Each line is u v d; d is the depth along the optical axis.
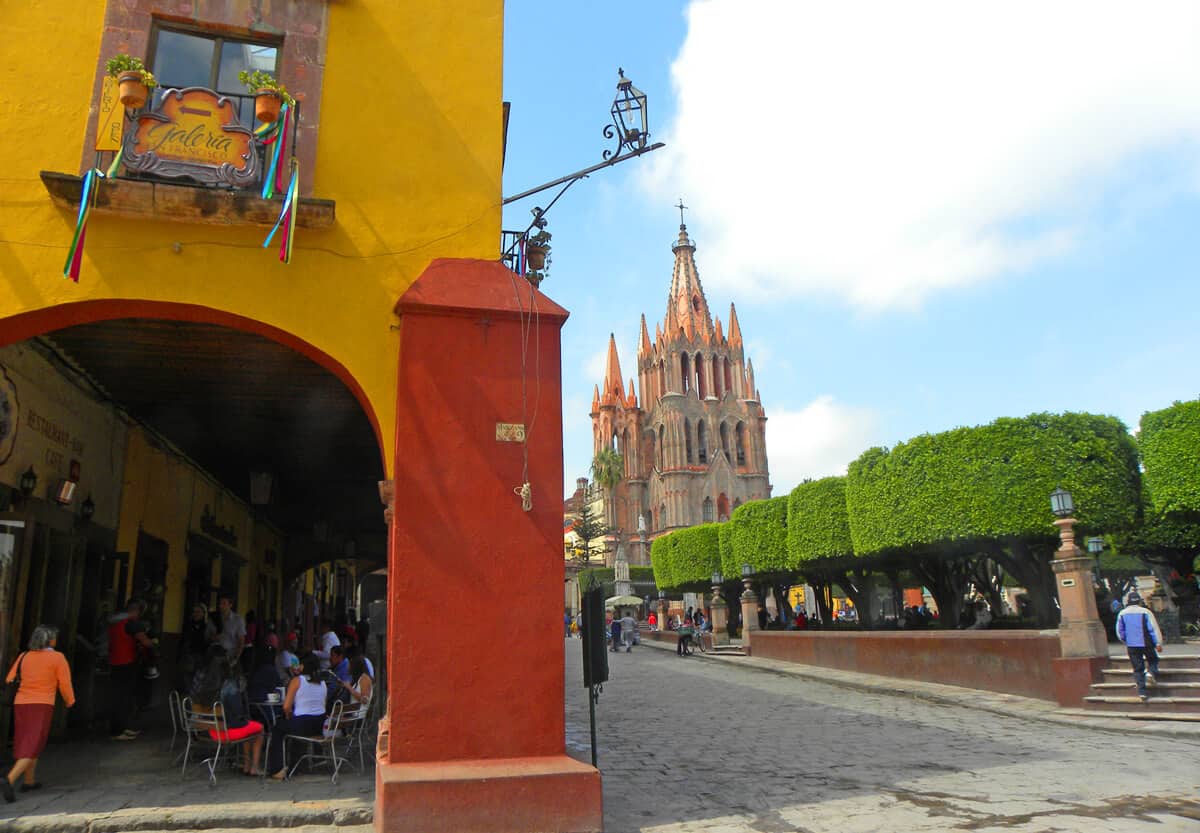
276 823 6.18
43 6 7.03
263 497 14.51
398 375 6.75
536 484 6.82
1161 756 9.22
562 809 5.96
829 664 21.95
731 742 10.72
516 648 6.46
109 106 6.80
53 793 6.86
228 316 6.85
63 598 9.77
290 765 8.09
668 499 82.44
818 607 31.78
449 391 6.82
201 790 7.06
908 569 26.42
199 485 14.86
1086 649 13.05
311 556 22.62
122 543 11.45
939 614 22.41
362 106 7.52
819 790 7.66
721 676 21.78
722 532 35.28
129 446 11.62
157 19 7.25
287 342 7.12
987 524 17.66
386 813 5.68
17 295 6.42
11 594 8.03
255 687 8.59
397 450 6.57
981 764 8.88
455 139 7.69
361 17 7.74
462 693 6.27
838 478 24.70
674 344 87.50
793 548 26.41
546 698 6.44
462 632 6.38
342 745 9.59
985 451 17.95
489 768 6.05
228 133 6.90
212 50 7.37
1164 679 12.45
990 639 15.47
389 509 6.68
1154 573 26.84
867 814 6.66
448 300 6.96
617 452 90.62
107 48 6.98
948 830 6.10
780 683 19.44
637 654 34.09
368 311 7.08
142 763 8.27
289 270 7.00
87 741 9.49
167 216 6.74
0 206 6.54
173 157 6.71
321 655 11.65
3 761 7.74
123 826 5.98
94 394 10.39
